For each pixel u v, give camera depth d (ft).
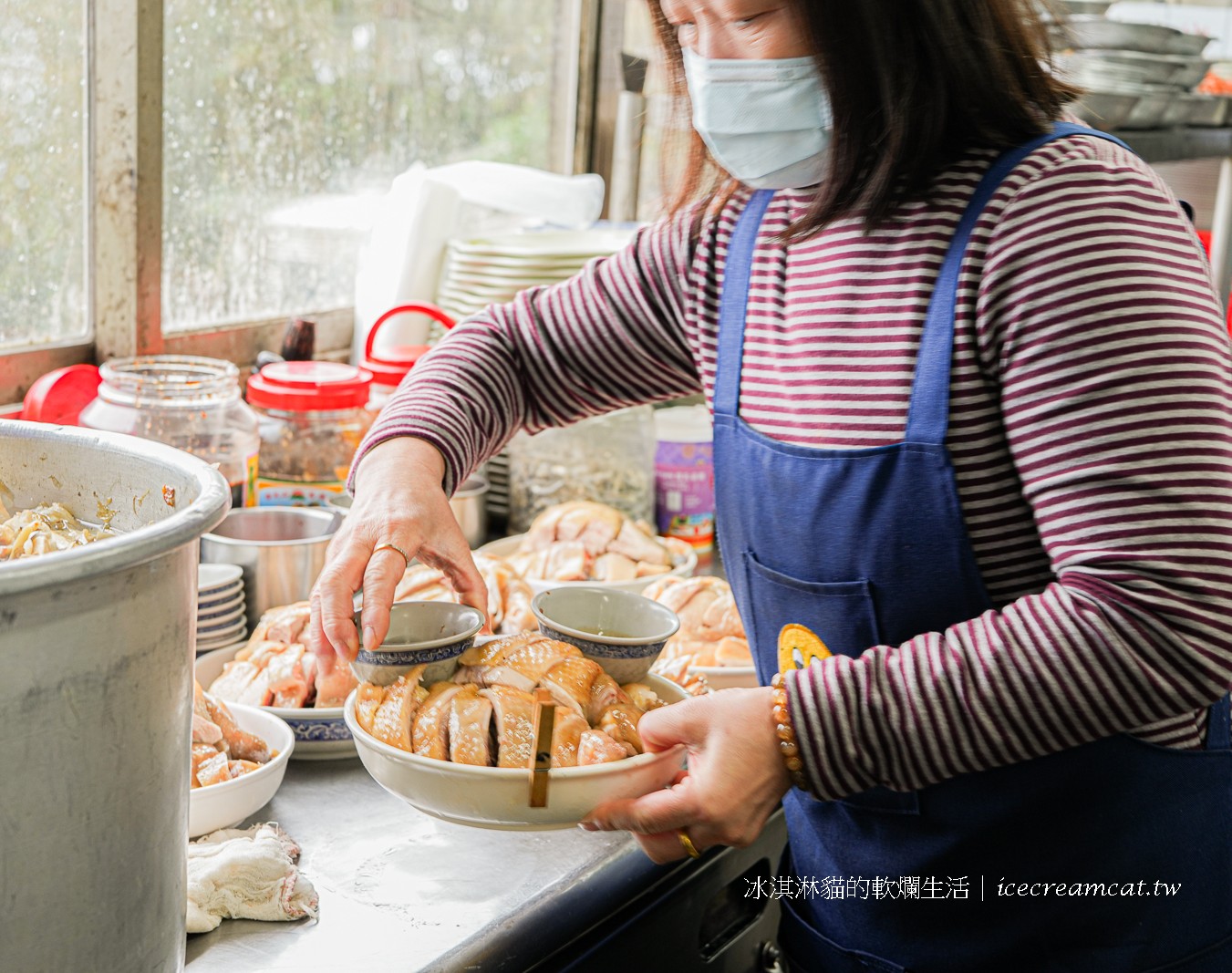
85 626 1.83
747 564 3.44
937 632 2.85
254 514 4.80
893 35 2.83
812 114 3.01
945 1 2.81
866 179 3.00
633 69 6.64
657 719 2.80
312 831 3.42
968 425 2.89
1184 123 7.57
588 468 5.86
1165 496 2.49
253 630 4.56
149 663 1.99
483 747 2.83
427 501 3.25
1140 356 2.55
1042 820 3.09
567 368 3.87
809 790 2.68
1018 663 2.55
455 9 7.25
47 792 1.84
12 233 4.91
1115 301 2.59
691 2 3.07
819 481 3.11
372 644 2.89
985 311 2.80
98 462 2.56
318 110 6.41
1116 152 2.89
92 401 4.83
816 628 3.25
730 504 3.46
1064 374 2.63
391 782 2.86
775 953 4.46
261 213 6.18
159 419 4.59
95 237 5.19
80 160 5.12
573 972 3.33
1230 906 3.31
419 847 3.36
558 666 3.02
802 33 2.87
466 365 3.75
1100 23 6.72
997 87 2.91
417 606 3.17
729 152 3.19
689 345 3.72
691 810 2.66
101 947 1.99
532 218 7.72
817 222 3.07
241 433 4.85
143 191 5.31
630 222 8.25
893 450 2.96
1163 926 3.15
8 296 4.96
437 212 6.31
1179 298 2.60
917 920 3.32
